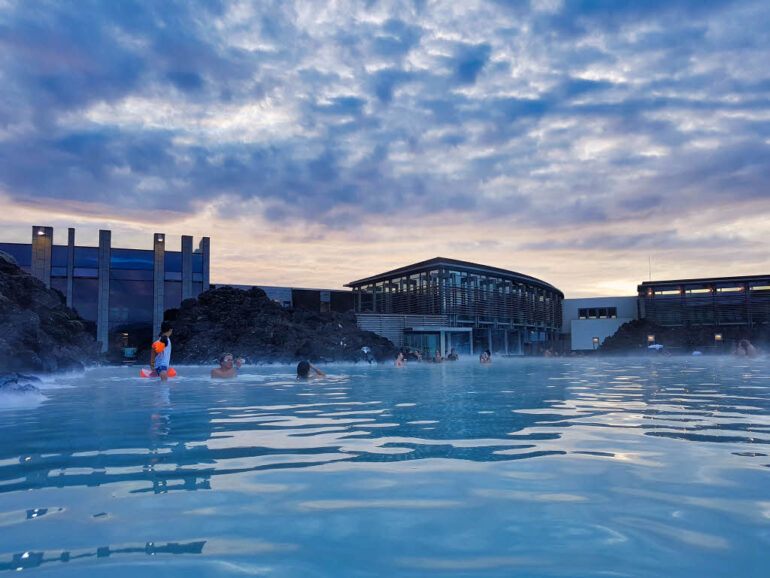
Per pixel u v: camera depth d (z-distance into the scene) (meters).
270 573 1.42
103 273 31.95
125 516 1.94
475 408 5.66
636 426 4.17
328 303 39.38
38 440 3.70
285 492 2.27
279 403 6.35
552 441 3.51
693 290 43.72
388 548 1.61
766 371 13.74
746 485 2.34
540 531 1.76
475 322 38.59
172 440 3.69
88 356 19.81
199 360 22.20
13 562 1.50
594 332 48.16
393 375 13.59
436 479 2.49
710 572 1.42
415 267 38.31
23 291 15.94
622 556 1.54
